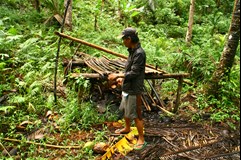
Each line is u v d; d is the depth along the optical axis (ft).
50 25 25.25
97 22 28.27
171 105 16.74
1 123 13.89
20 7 28.35
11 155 12.19
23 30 23.27
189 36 26.78
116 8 32.71
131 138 13.16
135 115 12.31
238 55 24.86
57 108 15.37
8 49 19.95
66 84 17.31
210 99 17.19
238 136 14.17
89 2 32.81
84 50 21.68
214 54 21.35
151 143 13.34
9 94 16.05
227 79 17.04
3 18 23.00
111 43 24.59
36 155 12.25
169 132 14.16
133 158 12.21
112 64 16.25
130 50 11.77
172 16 33.04
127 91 12.03
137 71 11.49
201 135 14.12
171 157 12.46
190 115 15.76
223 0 41.81
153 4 33.76
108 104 16.01
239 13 15.80
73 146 12.72
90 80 15.24
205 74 19.07
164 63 21.49
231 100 17.16
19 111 14.85
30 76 17.44
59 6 25.67
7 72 18.07
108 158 12.09
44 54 20.31
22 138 12.89
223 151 13.07
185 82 18.66
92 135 13.57
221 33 33.32
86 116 14.34
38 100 15.70
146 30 30.04
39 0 27.20
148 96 16.99
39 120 14.24
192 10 25.82
